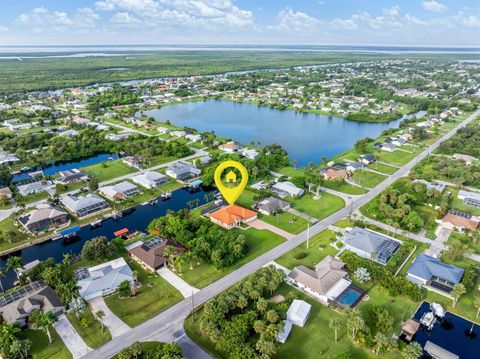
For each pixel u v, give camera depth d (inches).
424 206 6958.7
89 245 5167.3
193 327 4008.4
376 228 6127.0
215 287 4675.2
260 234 5989.2
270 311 3912.4
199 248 5270.7
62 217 6333.7
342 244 5590.6
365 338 3713.1
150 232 6112.2
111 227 6397.6
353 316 3806.6
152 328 3998.5
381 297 4503.0
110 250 5246.1
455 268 4845.0
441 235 5940.0
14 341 3528.5
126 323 4074.8
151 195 7524.6
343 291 4495.6
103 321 4104.3
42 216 6186.0
